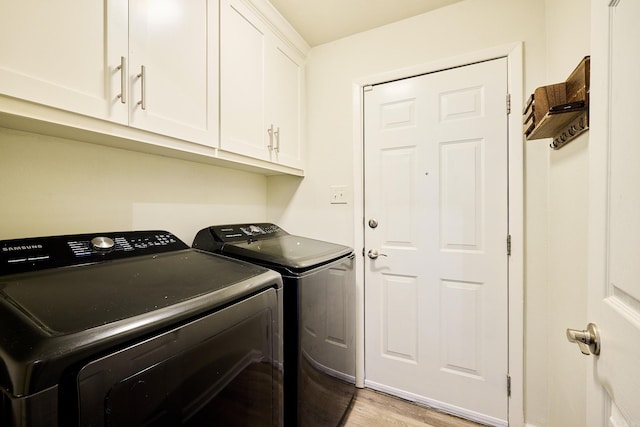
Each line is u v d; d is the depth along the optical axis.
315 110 2.00
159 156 1.35
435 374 1.65
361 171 1.85
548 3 1.38
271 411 0.95
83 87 0.80
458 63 1.59
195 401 0.66
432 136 1.66
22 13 0.69
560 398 1.24
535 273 1.44
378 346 1.81
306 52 1.97
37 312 0.53
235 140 1.37
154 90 0.99
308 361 1.17
